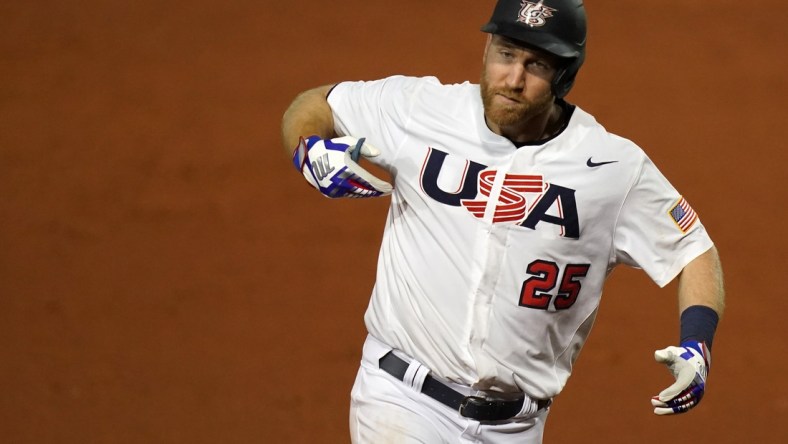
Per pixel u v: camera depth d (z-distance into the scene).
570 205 15.69
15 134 45.56
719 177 42.94
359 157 15.77
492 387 16.31
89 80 51.22
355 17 59.72
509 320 16.03
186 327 32.03
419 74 53.34
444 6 61.56
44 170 42.56
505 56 15.16
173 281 34.69
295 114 17.02
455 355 16.09
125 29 57.25
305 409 28.06
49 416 27.69
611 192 15.72
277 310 33.06
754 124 47.78
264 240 37.53
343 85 17.25
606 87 51.19
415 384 16.47
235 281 34.75
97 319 32.38
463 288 15.96
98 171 42.56
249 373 29.70
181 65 53.12
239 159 43.75
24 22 57.81
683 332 15.38
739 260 36.72
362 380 17.12
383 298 16.77
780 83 51.91
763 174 43.19
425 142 16.11
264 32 57.38
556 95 15.38
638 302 33.47
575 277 16.03
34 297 33.56
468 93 16.23
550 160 15.75
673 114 48.62
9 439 26.67
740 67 53.53
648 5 60.81
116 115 47.62
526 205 15.70
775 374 30.41
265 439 26.81
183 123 46.97
